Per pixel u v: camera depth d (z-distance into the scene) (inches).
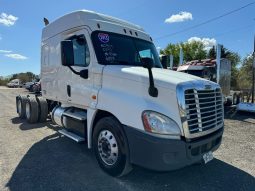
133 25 229.0
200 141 148.0
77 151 219.9
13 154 211.8
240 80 1283.2
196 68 582.9
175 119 141.6
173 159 139.3
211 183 162.2
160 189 152.7
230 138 277.3
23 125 326.3
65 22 227.3
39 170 178.1
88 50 193.3
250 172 180.9
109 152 165.9
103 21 201.3
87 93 193.0
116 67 174.2
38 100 334.3
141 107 145.9
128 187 154.3
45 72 277.9
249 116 449.1
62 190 149.4
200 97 150.0
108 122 163.9
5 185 155.0
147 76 152.3
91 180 162.7
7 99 729.0
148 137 140.0
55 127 313.4
